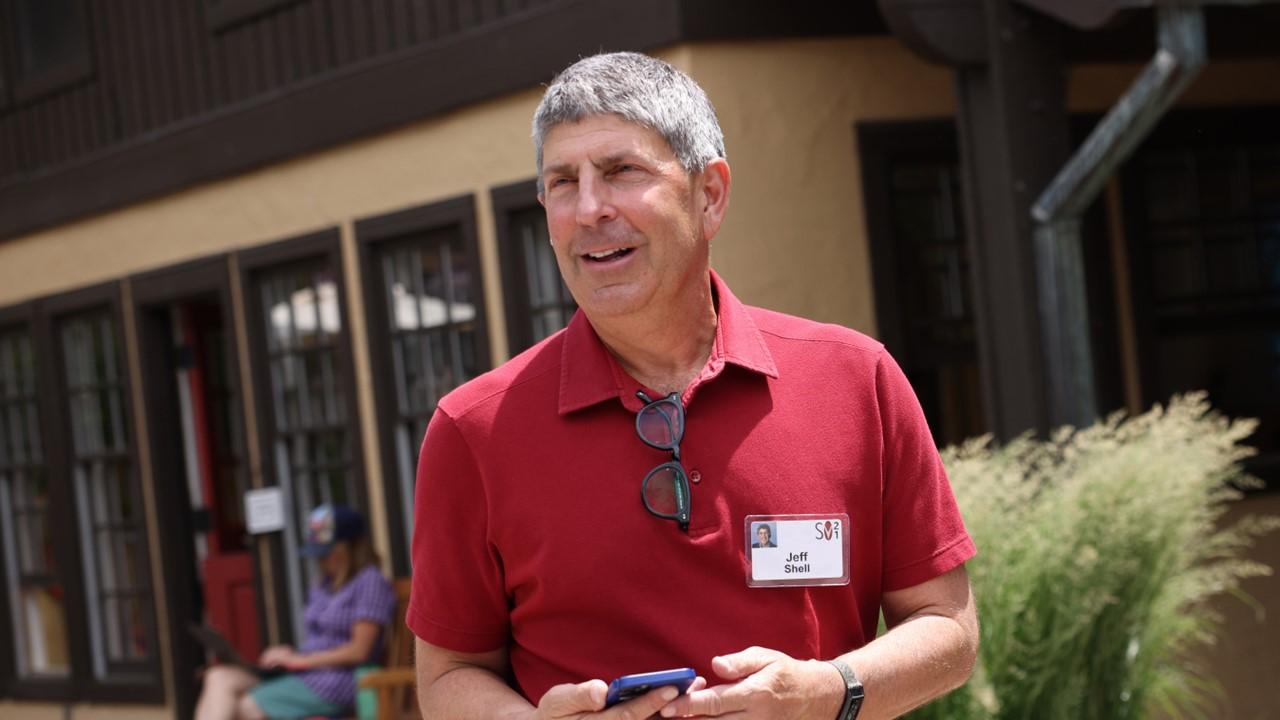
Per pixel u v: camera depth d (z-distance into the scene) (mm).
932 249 5473
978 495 3689
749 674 1771
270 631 7023
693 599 1872
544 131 1910
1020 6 4473
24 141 8227
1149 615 3898
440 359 6180
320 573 6926
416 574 2018
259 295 6965
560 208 1896
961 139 4621
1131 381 5820
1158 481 3805
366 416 6457
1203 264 5996
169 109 7293
